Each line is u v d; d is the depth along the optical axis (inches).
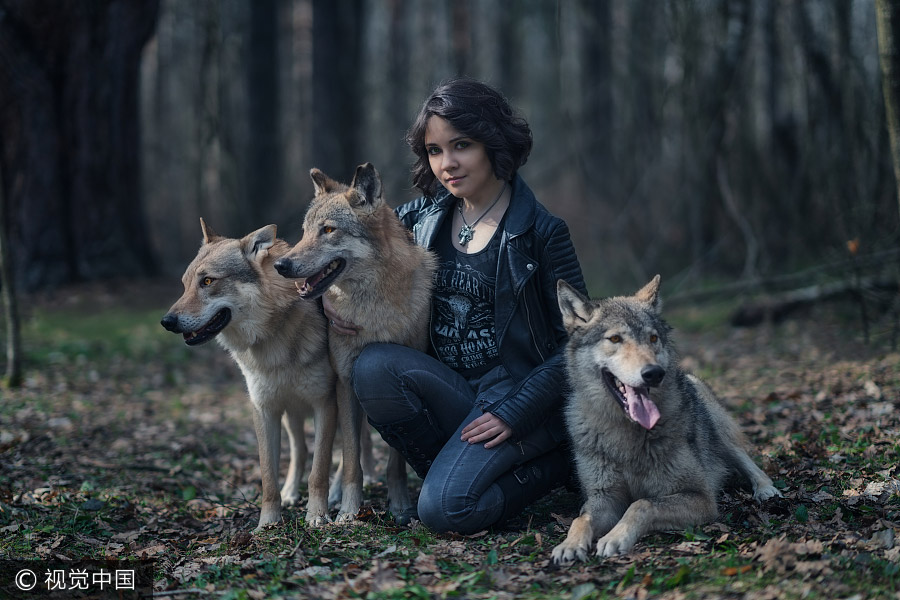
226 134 707.4
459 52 954.7
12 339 326.6
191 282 174.2
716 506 152.3
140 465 229.3
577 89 1056.2
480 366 166.2
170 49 1123.3
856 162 409.1
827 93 463.5
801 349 334.0
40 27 507.5
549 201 920.3
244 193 754.2
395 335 169.3
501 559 138.6
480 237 163.8
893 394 236.2
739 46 520.1
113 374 368.8
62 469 218.4
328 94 763.4
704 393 181.6
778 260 514.9
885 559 124.0
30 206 538.0
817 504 155.6
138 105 605.6
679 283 532.1
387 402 159.3
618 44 769.6
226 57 887.7
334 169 761.6
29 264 539.2
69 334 436.5
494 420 154.0
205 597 129.0
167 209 1014.4
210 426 288.7
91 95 551.5
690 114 541.6
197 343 172.6
